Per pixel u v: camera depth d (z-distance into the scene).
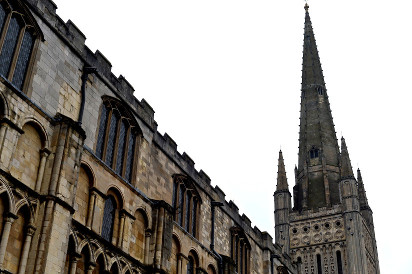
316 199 109.94
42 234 25.41
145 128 37.66
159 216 35.81
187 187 42.16
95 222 30.28
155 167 38.22
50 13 30.52
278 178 112.31
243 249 49.47
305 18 142.62
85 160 30.42
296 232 105.25
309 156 116.75
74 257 27.59
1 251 23.70
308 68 131.00
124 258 31.88
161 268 34.16
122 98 35.53
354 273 95.56
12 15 27.86
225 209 47.94
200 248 41.56
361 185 117.31
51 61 29.73
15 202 24.94
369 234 109.69
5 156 25.06
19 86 27.48
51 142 27.97
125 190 33.53
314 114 122.75
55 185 26.62
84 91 31.69
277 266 56.00
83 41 32.88
